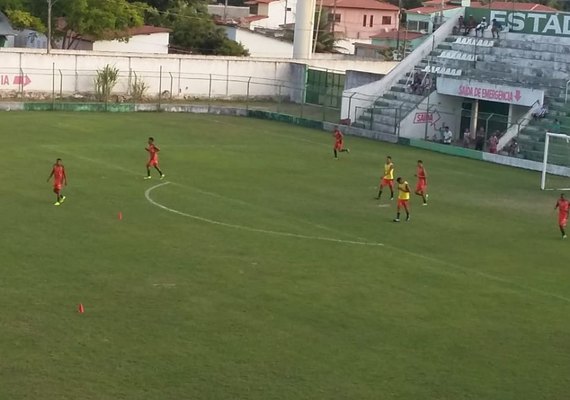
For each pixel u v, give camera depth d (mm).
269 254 39750
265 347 28594
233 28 132625
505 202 56531
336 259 39688
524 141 75750
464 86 82812
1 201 46312
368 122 86312
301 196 53500
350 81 94438
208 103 98812
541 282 38312
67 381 25109
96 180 53344
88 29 109938
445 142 81250
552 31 86188
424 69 90125
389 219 48906
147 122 81312
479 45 89625
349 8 166875
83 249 38438
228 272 36438
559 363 28828
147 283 34344
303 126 87125
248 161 64625
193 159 63594
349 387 25953
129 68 96375
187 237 41688
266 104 100938
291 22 174000
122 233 41625
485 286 37125
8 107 82875
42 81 92062
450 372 27578
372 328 31000
